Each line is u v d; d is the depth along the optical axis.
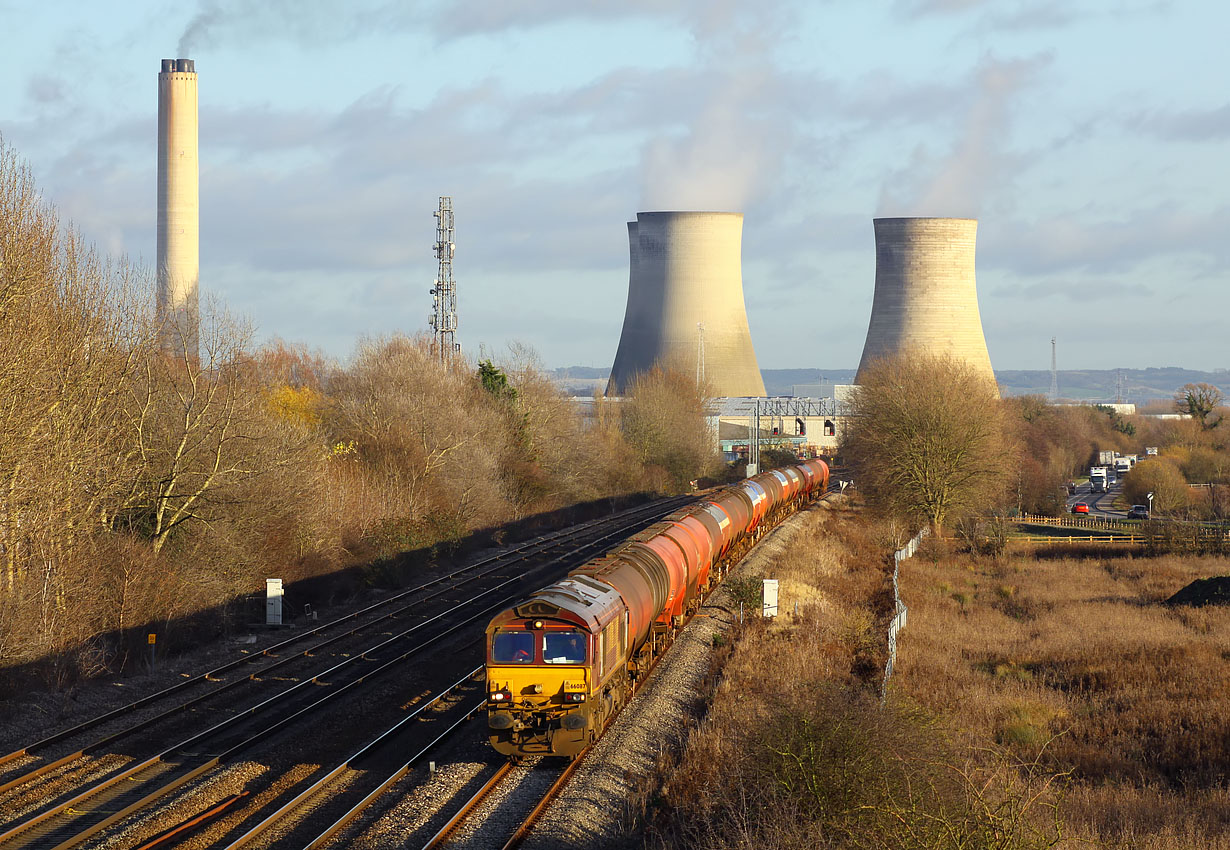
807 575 81.06
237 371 70.69
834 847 26.62
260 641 58.38
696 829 29.64
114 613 52.31
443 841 29.38
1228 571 99.06
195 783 34.22
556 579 80.44
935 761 28.55
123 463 58.78
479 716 42.91
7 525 47.84
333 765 36.22
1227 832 33.25
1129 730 45.62
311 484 73.12
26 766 35.59
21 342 49.72
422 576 82.56
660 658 52.91
